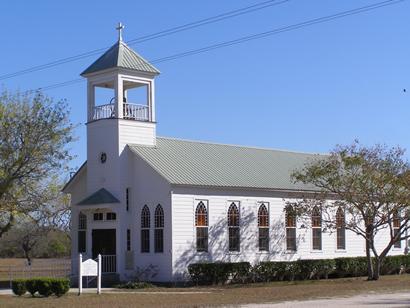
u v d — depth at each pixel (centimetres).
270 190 4775
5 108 4056
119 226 4375
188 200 4331
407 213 4481
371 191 4306
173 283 4175
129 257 4381
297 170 5012
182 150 4747
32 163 4103
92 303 2953
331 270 4866
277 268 4584
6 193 4047
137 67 4528
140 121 4566
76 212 4725
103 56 4606
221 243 4488
